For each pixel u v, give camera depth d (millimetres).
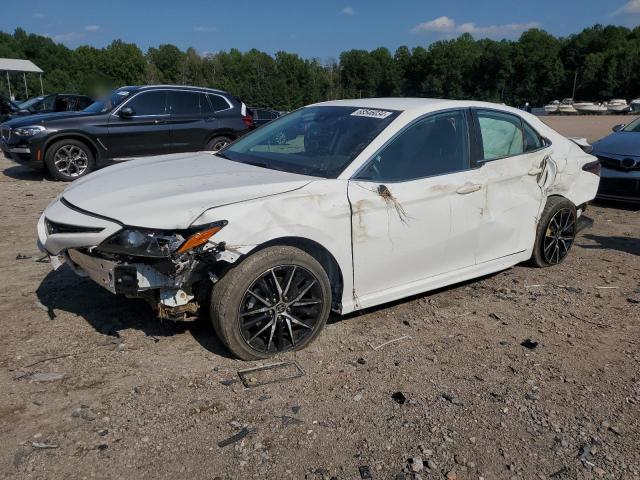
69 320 4043
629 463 2750
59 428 2871
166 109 11109
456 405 3174
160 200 3342
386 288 4059
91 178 4117
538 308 4555
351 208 3686
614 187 8172
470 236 4453
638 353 3850
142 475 2568
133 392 3197
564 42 117750
